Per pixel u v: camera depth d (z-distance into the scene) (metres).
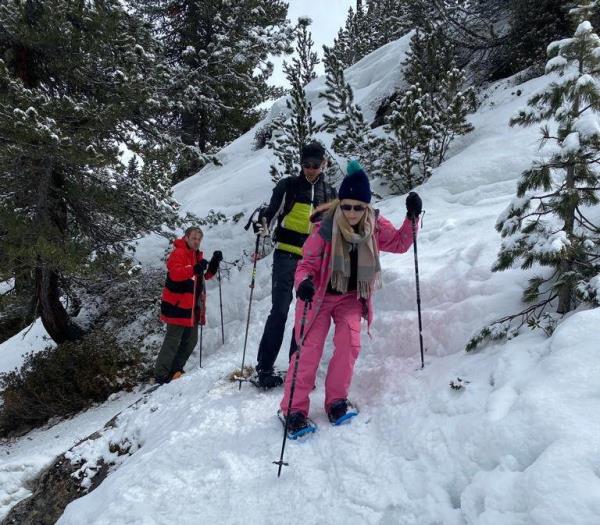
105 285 9.03
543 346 2.39
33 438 6.61
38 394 7.17
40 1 6.86
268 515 2.36
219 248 8.45
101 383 7.03
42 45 6.88
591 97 2.59
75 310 8.89
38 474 4.97
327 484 2.39
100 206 7.55
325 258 2.82
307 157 3.74
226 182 11.23
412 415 2.55
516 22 8.79
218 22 10.72
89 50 7.01
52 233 6.80
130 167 7.86
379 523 2.06
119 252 8.05
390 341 3.47
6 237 6.46
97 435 4.08
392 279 3.98
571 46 2.65
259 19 10.44
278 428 2.97
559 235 2.60
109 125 7.04
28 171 6.92
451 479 2.03
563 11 8.04
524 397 2.04
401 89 10.82
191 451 2.99
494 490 1.75
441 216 5.33
